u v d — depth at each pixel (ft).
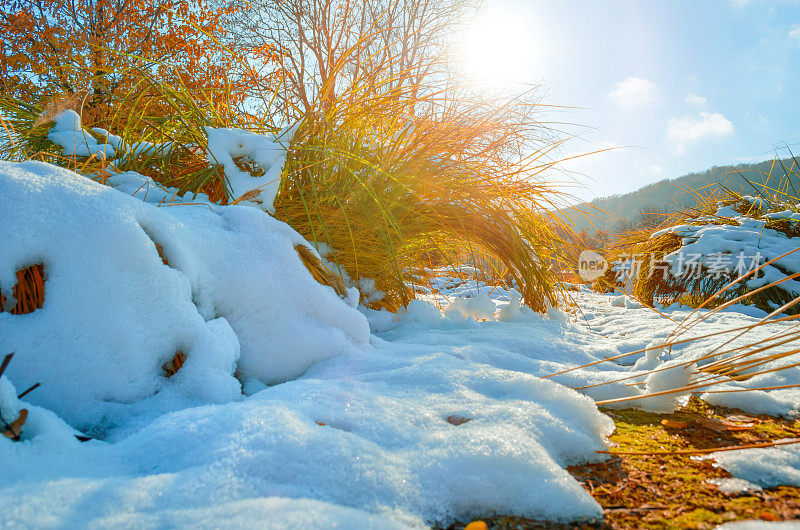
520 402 4.22
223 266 5.33
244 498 2.52
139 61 7.90
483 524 2.67
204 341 4.39
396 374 4.91
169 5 31.48
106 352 3.91
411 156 8.59
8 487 2.36
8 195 3.98
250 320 5.29
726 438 4.08
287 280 5.57
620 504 2.98
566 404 4.21
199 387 4.17
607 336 9.24
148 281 4.23
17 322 3.79
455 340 7.06
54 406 3.69
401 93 7.92
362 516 2.35
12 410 2.92
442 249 10.09
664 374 4.94
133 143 8.79
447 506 2.79
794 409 4.69
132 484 2.52
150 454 3.04
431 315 8.56
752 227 15.71
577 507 2.83
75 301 3.91
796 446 3.69
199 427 3.22
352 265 8.19
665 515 2.84
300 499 2.45
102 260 4.07
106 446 3.15
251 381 5.09
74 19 30.45
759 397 4.82
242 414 3.35
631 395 5.03
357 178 7.26
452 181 8.63
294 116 9.00
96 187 4.53
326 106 7.76
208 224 5.72
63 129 8.10
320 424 3.55
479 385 4.65
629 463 3.59
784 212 15.60
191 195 7.09
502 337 7.30
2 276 3.78
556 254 10.43
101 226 4.16
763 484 3.22
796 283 13.03
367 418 3.67
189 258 4.89
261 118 9.09
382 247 8.40
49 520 2.12
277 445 2.96
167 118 8.16
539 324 9.19
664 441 4.04
